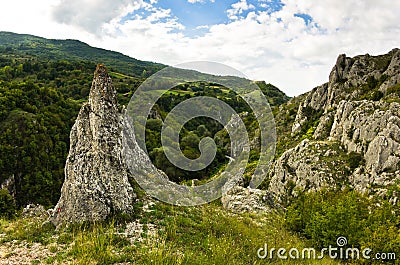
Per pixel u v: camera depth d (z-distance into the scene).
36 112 57.44
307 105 82.81
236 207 21.98
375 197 38.97
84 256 10.05
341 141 53.94
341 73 78.25
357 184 43.84
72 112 63.97
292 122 84.56
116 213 13.34
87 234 11.95
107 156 14.12
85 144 14.36
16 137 51.34
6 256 10.52
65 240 11.83
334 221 17.05
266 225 19.20
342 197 20.17
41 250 11.13
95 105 14.66
